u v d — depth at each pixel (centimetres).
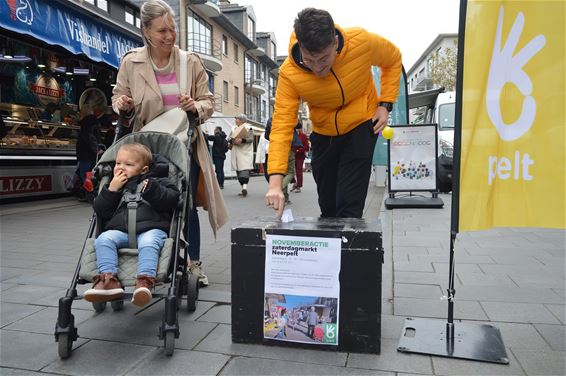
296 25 253
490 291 356
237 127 1123
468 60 236
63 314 250
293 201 988
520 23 233
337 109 303
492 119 241
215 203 383
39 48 1027
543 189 238
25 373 237
